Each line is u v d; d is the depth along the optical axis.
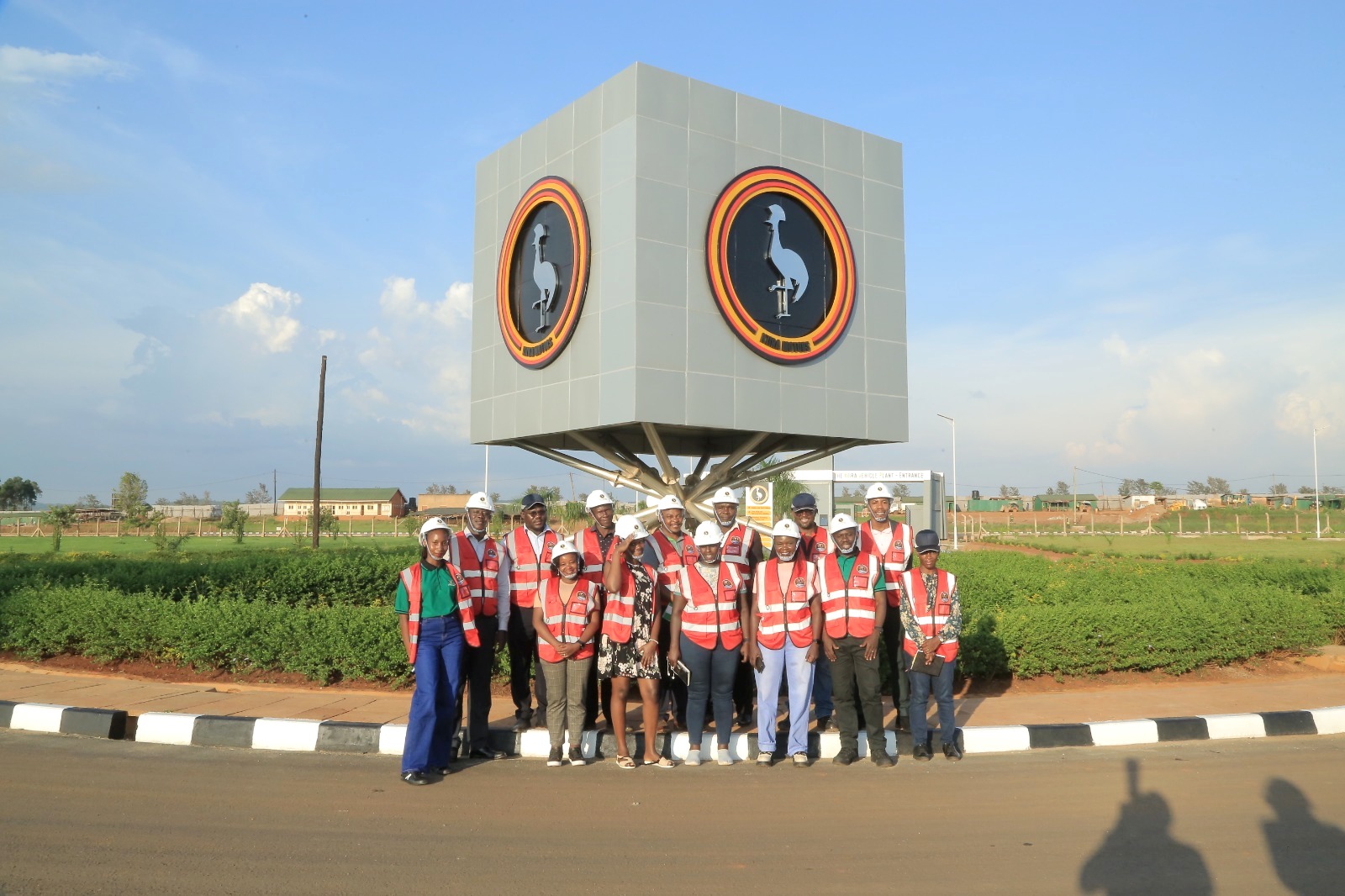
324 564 18.62
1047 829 5.64
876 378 14.05
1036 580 17.44
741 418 12.62
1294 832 5.57
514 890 4.56
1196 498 112.31
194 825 5.50
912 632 7.51
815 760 7.56
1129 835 5.53
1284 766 7.20
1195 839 5.45
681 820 5.77
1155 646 10.77
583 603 7.23
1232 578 19.69
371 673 9.95
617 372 12.04
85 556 32.22
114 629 10.87
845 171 14.07
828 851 5.22
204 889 4.50
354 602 18.53
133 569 17.36
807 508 8.41
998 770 7.13
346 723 7.63
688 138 12.50
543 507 8.21
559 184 13.29
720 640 7.27
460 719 7.66
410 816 5.77
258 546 42.59
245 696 9.24
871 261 14.21
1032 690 10.28
